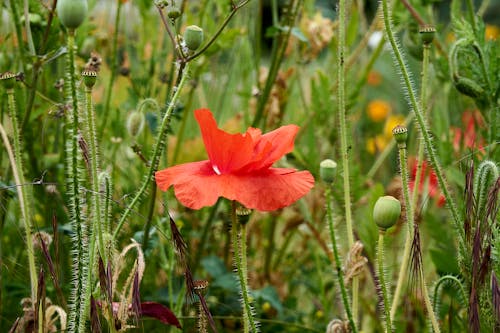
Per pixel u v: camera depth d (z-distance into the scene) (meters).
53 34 1.08
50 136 1.21
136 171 1.24
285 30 1.14
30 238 0.93
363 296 1.19
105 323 0.99
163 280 1.16
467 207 0.90
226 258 1.23
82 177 1.01
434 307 0.96
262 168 0.87
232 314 1.16
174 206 1.23
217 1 1.21
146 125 1.17
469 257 0.91
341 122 0.95
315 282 1.25
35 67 1.05
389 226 0.90
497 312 0.88
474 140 1.06
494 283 0.88
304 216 1.20
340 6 0.94
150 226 1.06
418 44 1.13
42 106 1.11
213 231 1.23
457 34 1.09
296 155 1.21
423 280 0.91
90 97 0.88
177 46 0.96
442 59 1.14
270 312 1.19
